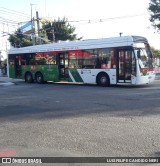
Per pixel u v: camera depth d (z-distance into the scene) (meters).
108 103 12.83
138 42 19.94
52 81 25.34
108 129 8.20
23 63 27.22
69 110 11.36
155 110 10.84
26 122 9.48
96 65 21.61
